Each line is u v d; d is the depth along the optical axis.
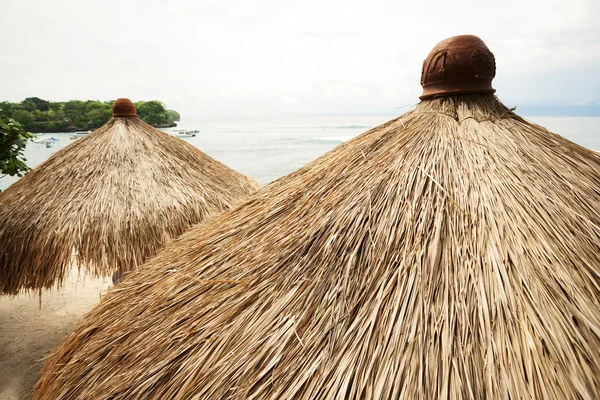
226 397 1.01
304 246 1.29
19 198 3.22
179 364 1.15
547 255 1.02
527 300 0.93
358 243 1.19
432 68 1.61
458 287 0.99
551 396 0.78
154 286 1.58
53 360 1.55
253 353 1.08
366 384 0.90
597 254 1.03
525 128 1.47
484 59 1.52
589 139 20.28
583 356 0.83
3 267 2.95
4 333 4.12
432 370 0.88
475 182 1.23
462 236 1.09
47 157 3.74
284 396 0.95
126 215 3.03
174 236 3.14
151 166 3.57
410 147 1.44
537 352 0.84
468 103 1.54
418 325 0.95
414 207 1.21
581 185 1.24
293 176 1.92
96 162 3.45
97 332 1.50
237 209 1.94
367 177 1.40
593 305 0.92
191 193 3.50
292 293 1.18
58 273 2.83
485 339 0.89
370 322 1.00
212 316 1.24
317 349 1.01
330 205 1.37
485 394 0.82
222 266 1.45
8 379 3.36
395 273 1.07
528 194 1.18
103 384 1.25
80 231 2.89
